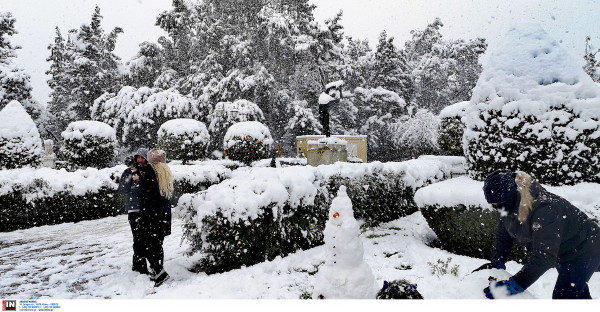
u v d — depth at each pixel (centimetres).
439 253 466
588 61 2470
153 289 388
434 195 474
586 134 417
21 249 582
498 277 258
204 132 1388
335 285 265
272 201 447
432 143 2547
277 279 388
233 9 2997
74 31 2889
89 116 2861
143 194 418
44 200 776
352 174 591
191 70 2898
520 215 241
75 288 399
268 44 2822
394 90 3356
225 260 429
